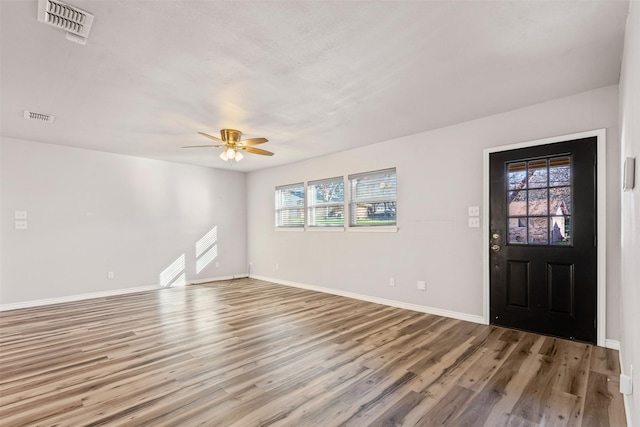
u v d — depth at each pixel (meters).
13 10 1.76
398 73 2.55
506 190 3.42
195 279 6.34
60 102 3.09
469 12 1.82
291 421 1.83
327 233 5.37
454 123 3.77
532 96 3.03
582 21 1.90
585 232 2.93
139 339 3.15
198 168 6.43
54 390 2.18
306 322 3.67
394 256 4.41
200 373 2.42
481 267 3.59
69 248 4.87
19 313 4.14
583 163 2.95
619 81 2.66
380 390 2.16
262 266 6.77
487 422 1.81
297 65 2.41
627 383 1.72
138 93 2.88
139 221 5.60
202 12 1.80
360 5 1.76
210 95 2.94
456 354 2.73
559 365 2.48
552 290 3.12
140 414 1.90
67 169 4.87
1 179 4.35
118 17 1.83
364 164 4.80
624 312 2.18
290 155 5.44
